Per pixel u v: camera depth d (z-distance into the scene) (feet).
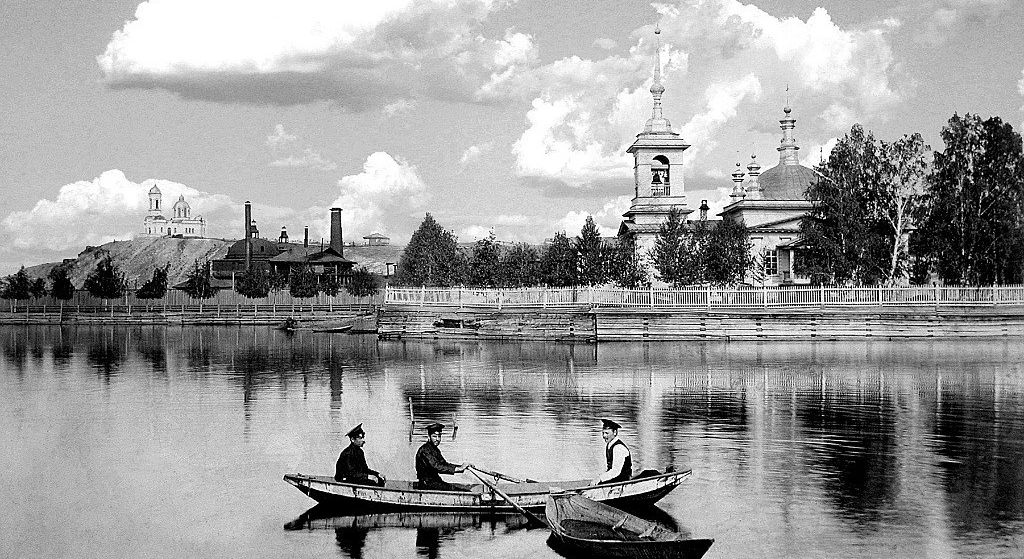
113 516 87.92
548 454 113.80
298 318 464.24
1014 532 79.87
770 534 79.51
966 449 113.91
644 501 86.58
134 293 561.43
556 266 366.84
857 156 324.80
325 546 78.33
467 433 128.16
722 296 293.64
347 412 148.25
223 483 100.17
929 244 315.58
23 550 78.43
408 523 83.56
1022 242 307.17
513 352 257.96
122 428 134.31
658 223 379.55
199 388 181.16
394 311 327.67
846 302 289.94
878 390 166.30
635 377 189.98
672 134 391.45
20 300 531.91
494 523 83.15
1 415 146.82
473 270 406.41
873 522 82.89
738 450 113.80
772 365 211.00
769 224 371.76
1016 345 265.54
